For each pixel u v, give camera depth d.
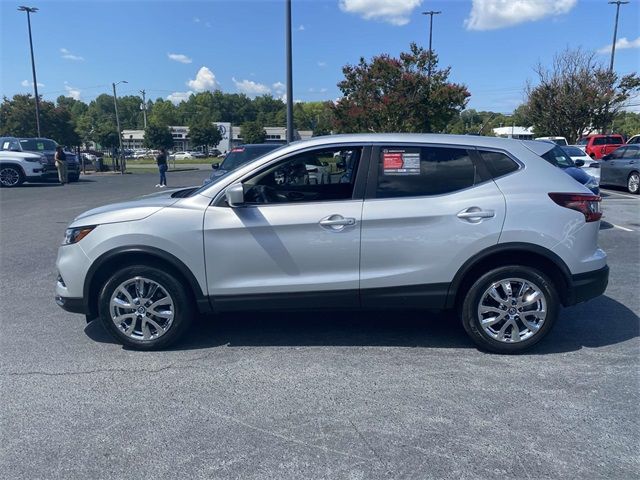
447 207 4.33
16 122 47.06
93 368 4.27
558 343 4.73
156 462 3.04
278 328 5.11
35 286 6.69
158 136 77.75
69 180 25.19
